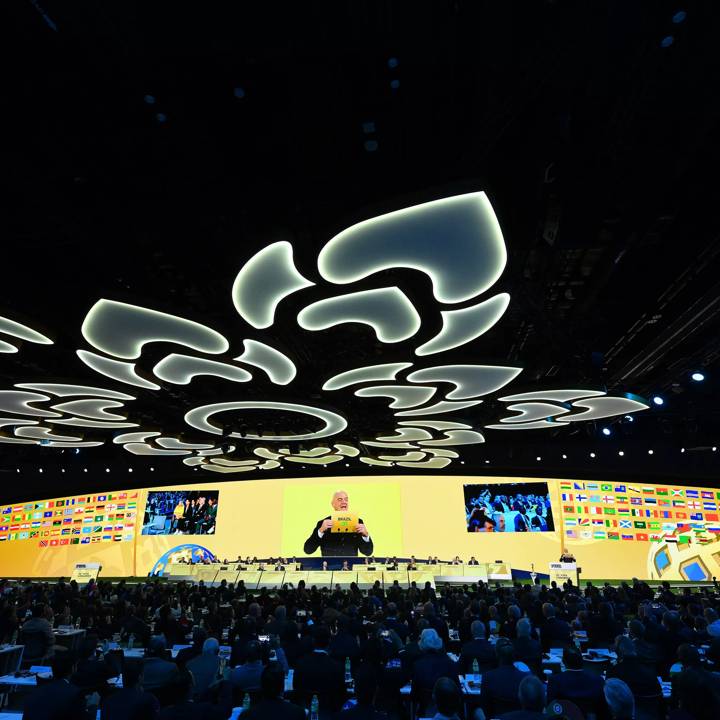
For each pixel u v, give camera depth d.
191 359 11.38
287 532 32.31
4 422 17.08
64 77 6.74
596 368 15.04
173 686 4.37
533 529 29.95
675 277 12.11
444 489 31.77
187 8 5.70
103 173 8.48
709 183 9.02
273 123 7.77
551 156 7.96
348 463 29.92
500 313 9.30
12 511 34.19
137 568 32.69
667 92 7.15
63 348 11.45
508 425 18.45
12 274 11.83
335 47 6.34
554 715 3.77
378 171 8.55
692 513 28.16
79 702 4.97
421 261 7.28
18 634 10.52
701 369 17.41
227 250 10.29
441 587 24.56
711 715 3.44
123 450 29.75
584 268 12.66
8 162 7.96
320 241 6.72
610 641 9.54
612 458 25.58
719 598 16.09
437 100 7.45
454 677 6.22
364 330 14.27
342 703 6.14
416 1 5.74
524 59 6.43
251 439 19.72
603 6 5.79
